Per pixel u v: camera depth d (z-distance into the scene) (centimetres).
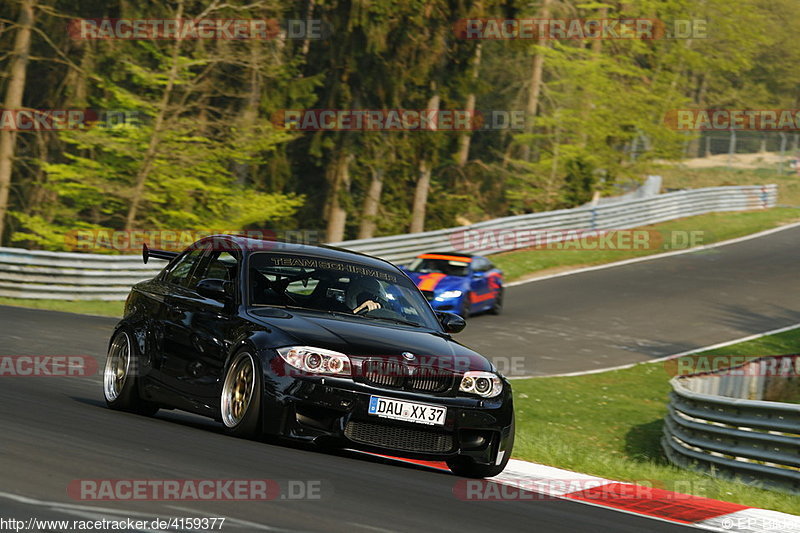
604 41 12538
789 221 12212
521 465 2220
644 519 1611
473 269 6594
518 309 7156
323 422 1805
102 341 4391
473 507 1509
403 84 10775
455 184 13862
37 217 9262
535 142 13200
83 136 8812
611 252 9681
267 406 1825
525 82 14362
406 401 1833
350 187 13100
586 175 12000
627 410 4488
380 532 1234
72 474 1373
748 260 9762
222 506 1270
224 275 2155
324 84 10938
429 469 2017
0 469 1354
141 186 9012
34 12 10381
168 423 2158
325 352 1827
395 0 10206
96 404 2464
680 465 3133
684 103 12538
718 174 17312
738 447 2750
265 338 1886
